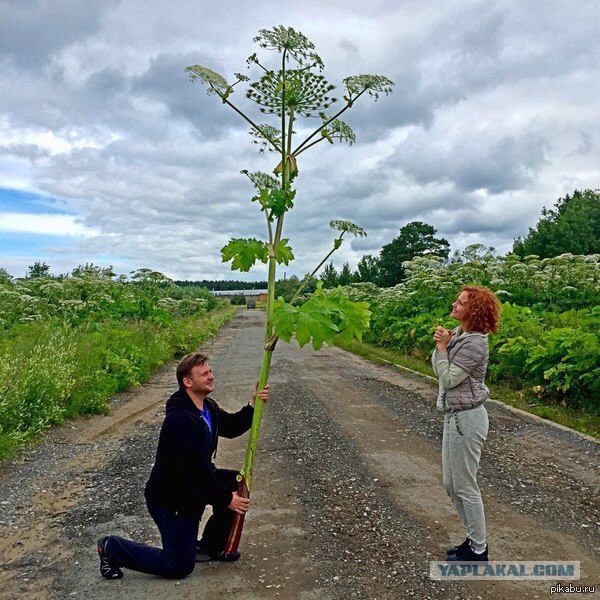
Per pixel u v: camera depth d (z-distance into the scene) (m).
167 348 13.91
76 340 9.70
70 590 3.37
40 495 4.95
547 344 8.30
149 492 3.46
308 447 6.42
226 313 40.59
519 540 4.06
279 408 8.45
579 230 37.09
